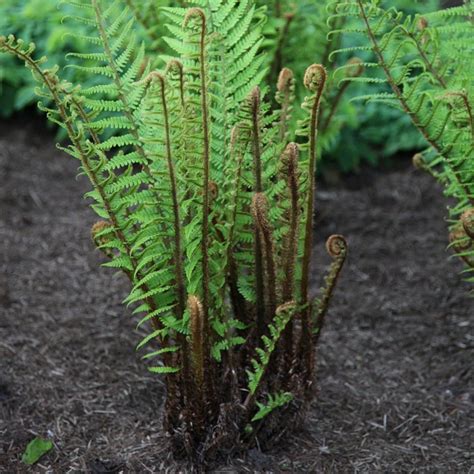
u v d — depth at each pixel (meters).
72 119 1.97
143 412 2.37
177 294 2.05
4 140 3.83
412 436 2.31
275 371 2.17
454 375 2.51
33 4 3.70
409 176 3.59
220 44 2.05
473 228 2.09
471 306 2.76
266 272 2.06
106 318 2.69
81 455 2.24
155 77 1.89
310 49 2.60
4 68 3.81
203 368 2.09
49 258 2.96
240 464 2.18
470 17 2.25
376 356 2.59
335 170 3.61
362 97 2.15
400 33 2.17
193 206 2.06
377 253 3.02
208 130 1.98
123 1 2.58
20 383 2.43
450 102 2.12
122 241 2.04
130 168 2.02
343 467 2.21
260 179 2.04
